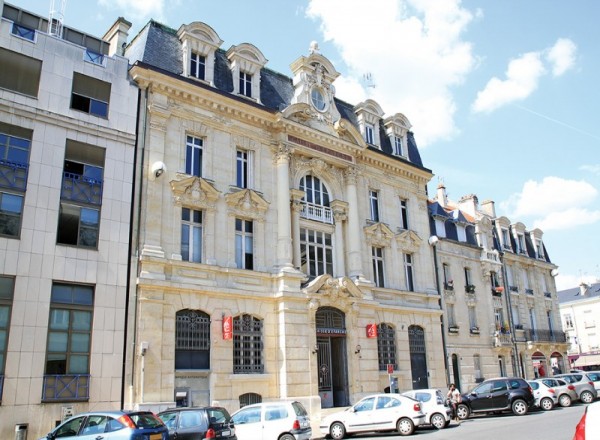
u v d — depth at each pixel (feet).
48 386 57.26
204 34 81.20
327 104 95.86
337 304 85.51
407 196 109.29
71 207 63.72
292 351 77.25
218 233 75.82
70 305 61.05
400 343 97.04
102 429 41.75
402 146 111.55
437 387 100.68
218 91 78.89
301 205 87.51
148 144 71.41
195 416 48.03
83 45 72.33
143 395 62.39
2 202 59.11
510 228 149.28
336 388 86.33
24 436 53.88
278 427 53.42
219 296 73.51
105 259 64.49
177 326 69.00
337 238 92.38
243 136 82.99
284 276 79.46
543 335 141.90
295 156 89.30
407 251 105.40
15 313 57.06
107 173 67.26
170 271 69.62
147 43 75.46
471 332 118.01
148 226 68.64
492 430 60.54
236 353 73.92
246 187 82.28
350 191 95.50
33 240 59.88
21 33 64.95
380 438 60.90
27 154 62.08
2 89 61.52
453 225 125.59
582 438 21.49
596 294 209.77
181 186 72.90
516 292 139.74
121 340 63.36
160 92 74.28
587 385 92.12
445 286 115.65
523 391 79.46
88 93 68.44
